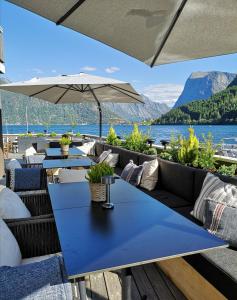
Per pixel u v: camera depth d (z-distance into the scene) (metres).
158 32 1.82
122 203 2.17
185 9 1.64
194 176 3.05
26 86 5.16
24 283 1.01
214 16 1.68
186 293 2.05
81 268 1.18
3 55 5.35
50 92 6.23
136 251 1.34
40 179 3.58
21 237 1.88
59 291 1.03
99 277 2.32
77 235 1.53
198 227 1.66
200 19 1.72
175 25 1.78
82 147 7.62
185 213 2.71
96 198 2.19
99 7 1.56
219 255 1.83
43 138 9.65
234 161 3.43
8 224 1.85
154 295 2.09
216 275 1.69
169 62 2.25
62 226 1.67
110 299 2.05
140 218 1.81
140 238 1.49
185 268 2.04
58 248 1.95
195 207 2.56
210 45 1.96
